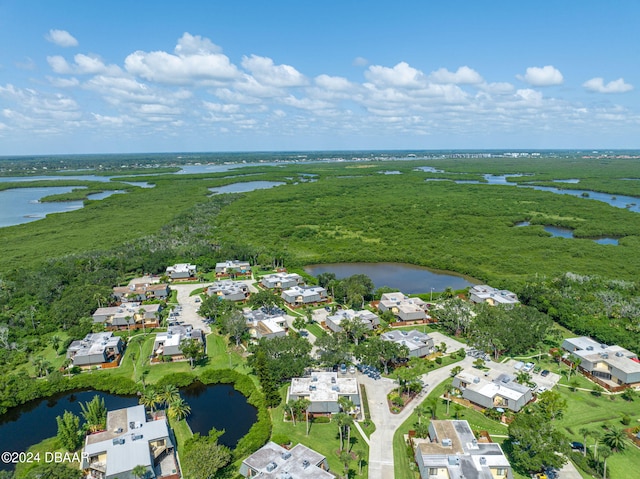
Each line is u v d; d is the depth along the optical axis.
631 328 129.62
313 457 75.50
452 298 149.88
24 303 156.88
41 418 97.62
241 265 197.75
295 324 134.38
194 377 110.12
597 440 82.94
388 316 141.50
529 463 74.06
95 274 181.75
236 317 128.62
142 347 128.25
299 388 97.88
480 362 112.00
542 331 124.69
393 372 110.50
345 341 117.81
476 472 71.50
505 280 176.62
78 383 108.12
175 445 84.81
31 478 70.38
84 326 136.38
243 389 105.44
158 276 194.38
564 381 106.56
